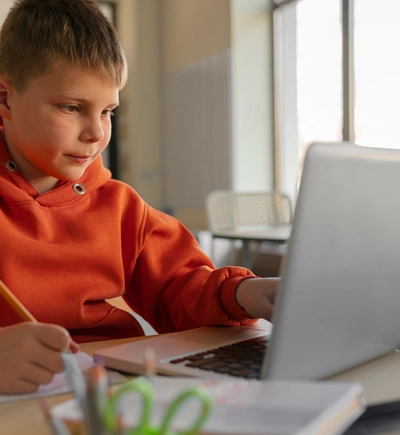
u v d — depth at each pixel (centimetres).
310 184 46
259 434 35
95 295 91
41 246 89
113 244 96
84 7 85
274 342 46
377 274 54
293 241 45
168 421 31
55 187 96
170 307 96
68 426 37
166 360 60
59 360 53
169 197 560
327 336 50
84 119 82
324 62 410
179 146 541
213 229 312
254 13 468
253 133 473
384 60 358
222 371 56
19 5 86
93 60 79
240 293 78
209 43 493
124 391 30
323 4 410
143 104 562
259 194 326
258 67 471
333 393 38
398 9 346
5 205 91
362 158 50
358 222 51
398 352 65
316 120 420
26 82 81
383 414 47
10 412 50
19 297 86
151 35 561
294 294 46
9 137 92
